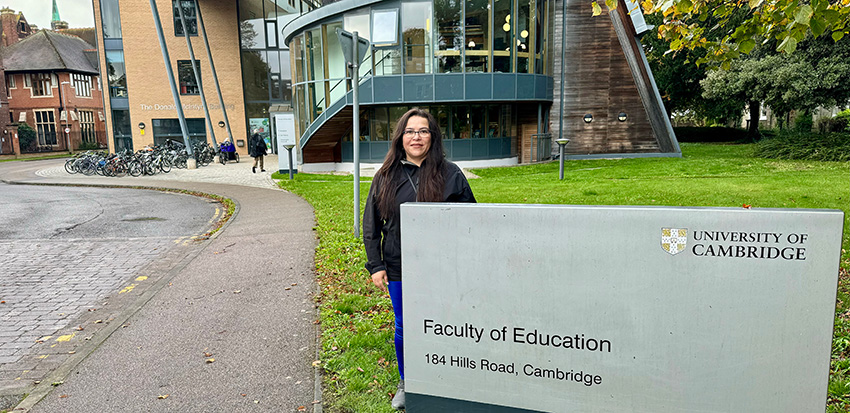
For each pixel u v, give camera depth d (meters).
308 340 4.11
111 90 32.59
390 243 2.84
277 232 8.41
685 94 37.75
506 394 2.29
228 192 14.49
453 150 19.42
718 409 2.01
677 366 2.03
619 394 2.13
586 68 21.38
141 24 31.66
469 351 2.32
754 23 4.68
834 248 1.79
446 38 18.19
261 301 5.09
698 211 1.91
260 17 32.81
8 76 48.94
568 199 10.23
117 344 4.18
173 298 5.29
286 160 18.81
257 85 33.28
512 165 19.70
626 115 21.55
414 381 2.44
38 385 3.60
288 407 3.14
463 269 2.26
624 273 2.04
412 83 18.27
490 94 18.58
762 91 22.06
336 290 5.23
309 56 19.78
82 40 57.28
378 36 18.03
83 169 23.30
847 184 10.83
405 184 2.79
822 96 20.20
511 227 2.16
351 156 20.08
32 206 13.15
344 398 3.14
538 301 2.17
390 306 4.68
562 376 2.20
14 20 65.88
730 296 1.92
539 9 19.44
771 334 1.90
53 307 5.43
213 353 3.94
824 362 1.86
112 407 3.23
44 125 49.59
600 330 2.11
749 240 1.87
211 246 7.59
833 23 4.46
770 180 12.08
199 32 32.03
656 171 15.62
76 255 7.75
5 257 7.68
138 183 18.06
